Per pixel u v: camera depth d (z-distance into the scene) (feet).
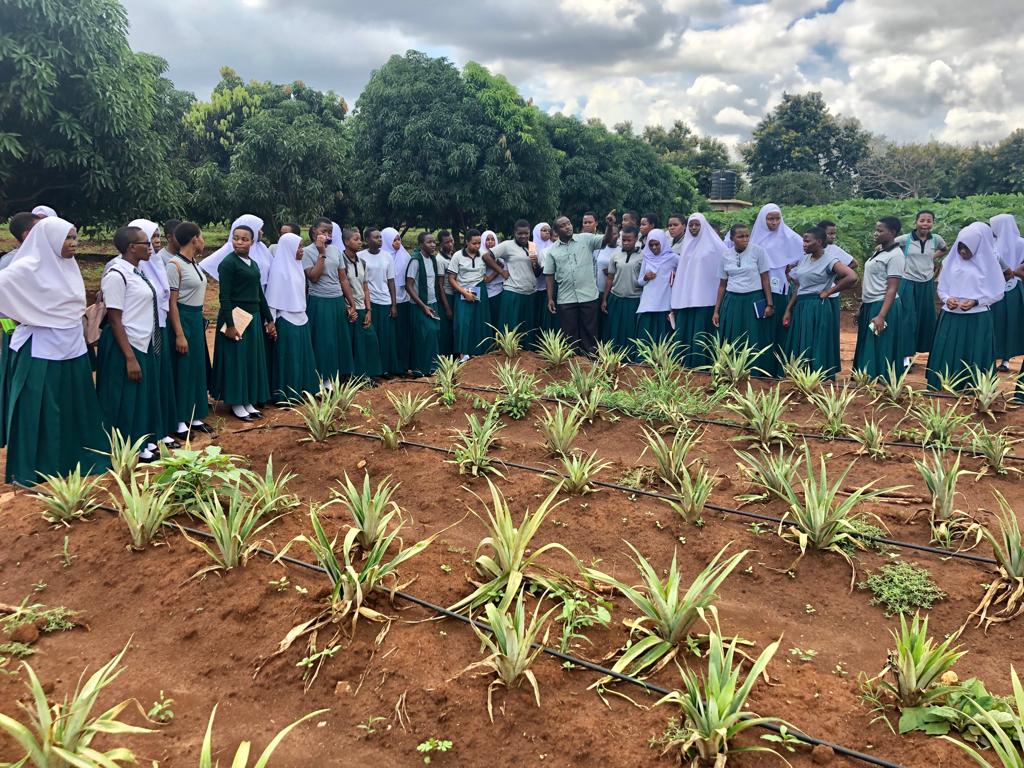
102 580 11.22
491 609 9.01
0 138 31.86
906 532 12.74
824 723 8.07
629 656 9.00
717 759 7.27
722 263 24.98
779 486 13.73
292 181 55.67
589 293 27.94
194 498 12.82
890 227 23.20
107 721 7.47
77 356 15.33
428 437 17.85
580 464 14.99
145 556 11.62
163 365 17.87
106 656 9.61
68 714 7.27
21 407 14.83
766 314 24.12
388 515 11.81
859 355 25.08
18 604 10.81
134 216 40.78
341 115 73.82
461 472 15.42
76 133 34.30
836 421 17.79
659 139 203.82
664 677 8.96
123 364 16.51
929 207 60.39
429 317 28.09
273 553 11.62
